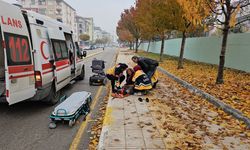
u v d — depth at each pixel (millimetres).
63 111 5461
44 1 83625
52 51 7344
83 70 12656
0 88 5680
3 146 4473
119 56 32344
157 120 5516
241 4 8742
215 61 17781
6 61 5199
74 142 4695
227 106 6199
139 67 8367
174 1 14023
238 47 14289
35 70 6246
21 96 5688
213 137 4555
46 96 6789
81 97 6754
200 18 8625
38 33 6520
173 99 7527
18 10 5812
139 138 4504
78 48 11797
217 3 8695
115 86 8328
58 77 7699
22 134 5055
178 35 34312
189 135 4637
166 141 4371
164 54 35312
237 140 4441
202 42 20078
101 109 6980
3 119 5984
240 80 10531
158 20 16391
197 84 9531
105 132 4770
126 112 6117
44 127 5473
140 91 8141
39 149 4387
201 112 6148
